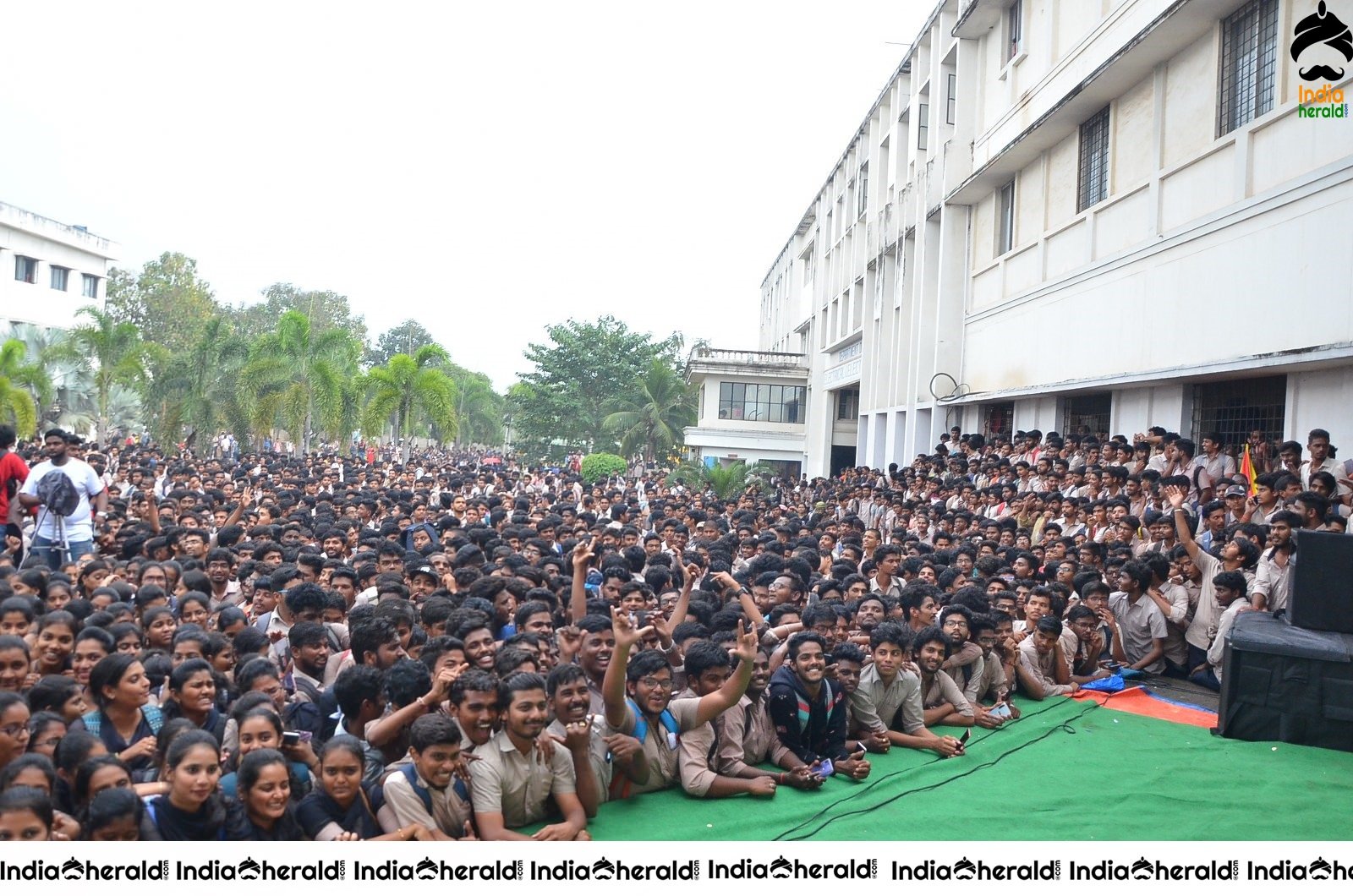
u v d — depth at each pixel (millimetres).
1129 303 14844
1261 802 6250
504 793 5320
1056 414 17672
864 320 30594
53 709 5219
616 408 50969
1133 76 14914
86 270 44812
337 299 69250
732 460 41594
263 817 4547
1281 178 11484
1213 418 13227
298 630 6480
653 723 6246
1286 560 8609
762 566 9711
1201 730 7918
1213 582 9102
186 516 11516
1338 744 7332
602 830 5578
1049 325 17734
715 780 6133
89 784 4301
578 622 6699
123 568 8531
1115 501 11773
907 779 6637
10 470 10758
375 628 6230
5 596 6980
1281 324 11211
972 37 21953
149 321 50750
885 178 30312
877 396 28438
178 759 4355
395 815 4949
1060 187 17781
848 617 8102
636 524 14523
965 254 22469
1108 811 6109
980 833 5750
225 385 32250
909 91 27797
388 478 23016
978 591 8523
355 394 33000
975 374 21531
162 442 31609
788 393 42719
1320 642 7465
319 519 12969
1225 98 12797
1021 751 7312
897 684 7445
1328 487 9445
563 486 30969
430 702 5391
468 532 11992
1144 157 14812
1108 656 9906
